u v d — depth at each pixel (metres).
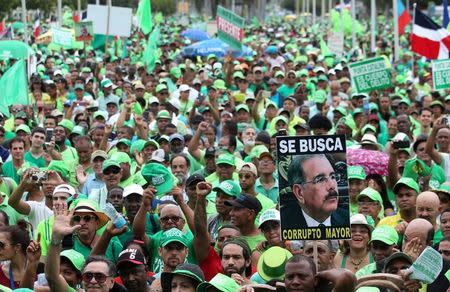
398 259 20.16
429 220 25.22
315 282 18.33
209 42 81.62
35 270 21.61
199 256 23.89
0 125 39.59
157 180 28.58
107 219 24.80
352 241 23.75
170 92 54.94
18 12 131.00
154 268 24.55
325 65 74.44
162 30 136.50
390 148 31.12
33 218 28.03
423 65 74.06
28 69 52.19
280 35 117.31
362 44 109.44
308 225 20.77
